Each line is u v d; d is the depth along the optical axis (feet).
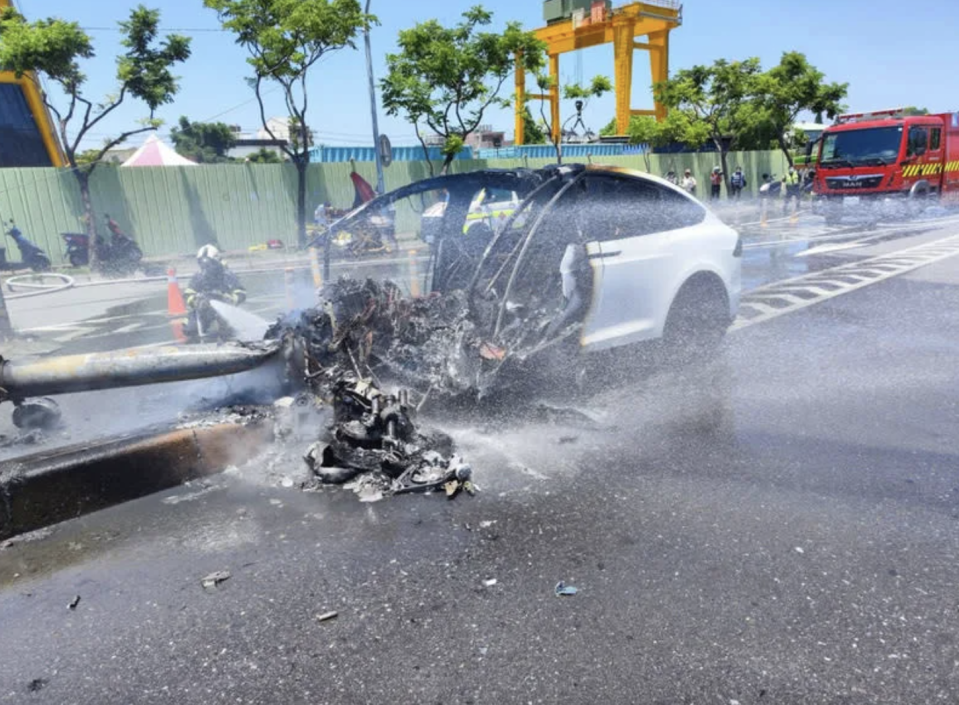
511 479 12.35
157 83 53.83
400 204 18.79
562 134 118.93
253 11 53.62
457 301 15.67
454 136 64.23
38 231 54.39
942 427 14.25
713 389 16.96
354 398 13.07
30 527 11.24
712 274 18.25
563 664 7.84
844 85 98.32
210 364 13.83
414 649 8.17
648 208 17.38
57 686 7.80
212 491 12.41
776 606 8.66
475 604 8.94
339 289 15.70
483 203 17.28
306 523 11.14
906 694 7.26
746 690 7.37
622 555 9.90
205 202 61.77
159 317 31.48
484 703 7.34
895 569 9.34
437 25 61.72
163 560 10.26
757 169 111.65
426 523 10.98
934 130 63.31
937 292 28.73
